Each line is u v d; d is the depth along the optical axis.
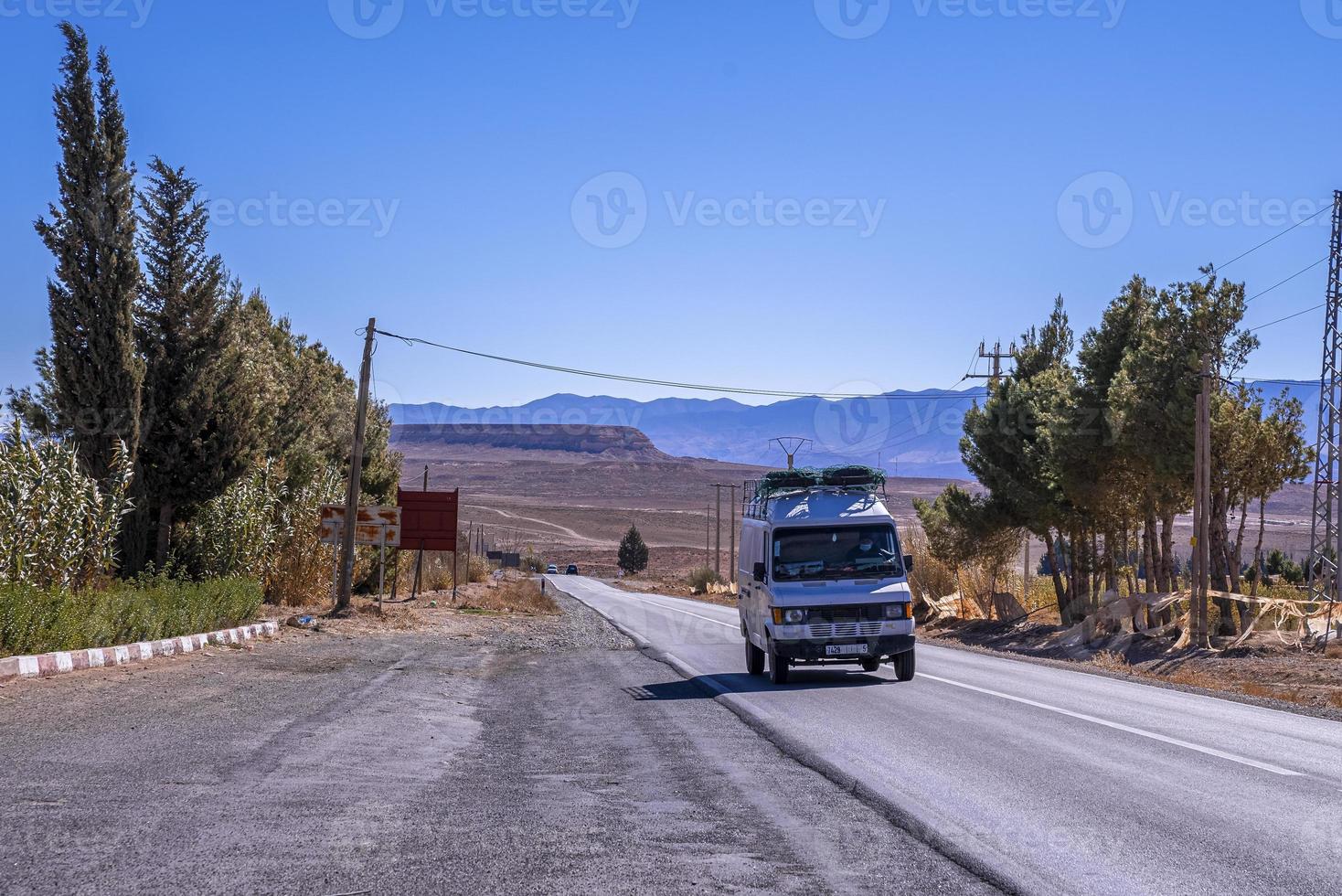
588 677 17.69
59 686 12.12
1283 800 7.51
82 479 18.84
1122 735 10.66
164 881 5.01
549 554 175.38
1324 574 31.31
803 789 7.92
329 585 34.44
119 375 21.67
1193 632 27.00
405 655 20.05
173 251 24.12
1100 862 5.82
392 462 42.72
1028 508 35.06
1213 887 5.38
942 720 11.71
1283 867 5.76
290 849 5.67
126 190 21.84
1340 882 5.47
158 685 12.71
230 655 17.48
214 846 5.66
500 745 10.11
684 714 12.59
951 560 39.28
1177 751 9.70
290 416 33.47
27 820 6.02
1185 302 28.39
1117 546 34.59
